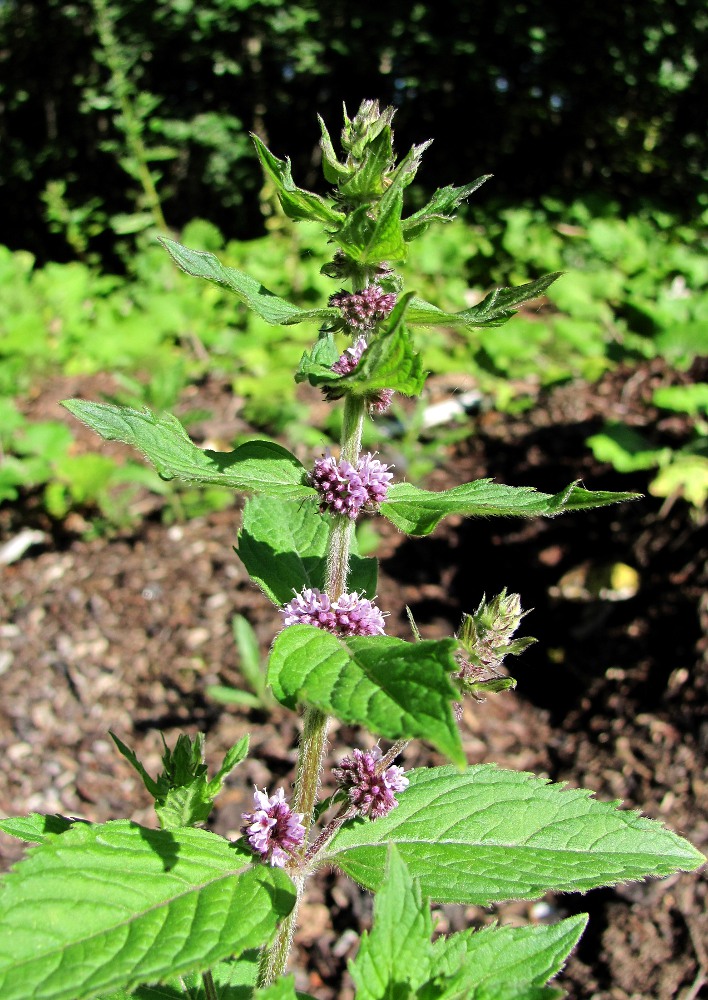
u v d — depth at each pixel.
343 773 0.19
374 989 0.14
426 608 0.51
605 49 1.29
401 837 0.19
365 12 1.35
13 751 0.45
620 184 1.36
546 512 0.16
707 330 0.68
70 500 0.64
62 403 0.16
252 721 0.45
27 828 0.18
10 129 1.48
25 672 0.49
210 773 0.42
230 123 1.33
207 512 0.63
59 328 0.95
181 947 0.15
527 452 0.63
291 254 0.98
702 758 0.40
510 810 0.20
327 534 0.22
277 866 0.17
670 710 0.43
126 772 0.43
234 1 1.31
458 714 0.18
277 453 0.18
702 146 1.34
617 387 0.70
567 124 1.35
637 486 0.56
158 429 0.17
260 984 0.19
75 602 0.54
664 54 1.29
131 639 0.51
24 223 1.45
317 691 0.13
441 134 1.40
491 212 1.17
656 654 0.46
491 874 0.18
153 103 0.84
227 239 1.41
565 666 0.48
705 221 1.11
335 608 0.17
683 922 0.35
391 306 0.17
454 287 0.87
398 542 0.57
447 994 0.14
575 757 0.43
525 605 0.51
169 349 0.87
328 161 0.17
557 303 0.81
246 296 0.17
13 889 0.15
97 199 1.32
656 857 0.19
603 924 0.35
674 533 0.50
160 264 0.99
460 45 1.30
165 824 0.19
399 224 0.15
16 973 0.14
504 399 0.70
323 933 0.35
